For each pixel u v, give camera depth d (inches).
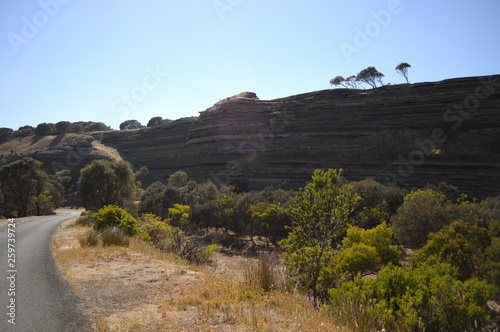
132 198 1808.6
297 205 400.5
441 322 261.9
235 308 217.0
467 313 260.7
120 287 260.2
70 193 3777.1
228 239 1371.8
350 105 3511.3
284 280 314.2
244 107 4271.7
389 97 3334.2
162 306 213.0
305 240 382.3
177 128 4987.7
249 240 1487.5
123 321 182.7
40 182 2333.9
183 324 181.8
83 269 321.4
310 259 354.9
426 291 270.8
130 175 1833.2
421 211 923.4
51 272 296.7
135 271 326.3
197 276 321.4
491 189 2325.3
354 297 242.2
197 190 1956.2
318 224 390.9
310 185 394.0
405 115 3193.9
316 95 3814.0
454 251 564.7
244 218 1488.7
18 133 6584.6
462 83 3021.7
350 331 194.9
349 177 3016.7
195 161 4328.3
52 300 213.8
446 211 903.7
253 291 264.1
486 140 2687.0
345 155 3169.3
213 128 4330.7
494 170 2423.7
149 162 4995.1
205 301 227.5
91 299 222.2
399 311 252.1
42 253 402.9
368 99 3454.7
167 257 451.8
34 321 175.2
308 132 3582.7
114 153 5108.3
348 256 521.3
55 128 6131.9
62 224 950.4
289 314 212.4
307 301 287.3
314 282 346.9
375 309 237.5
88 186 1692.9
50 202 2394.2
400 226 953.5
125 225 654.5
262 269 311.1
